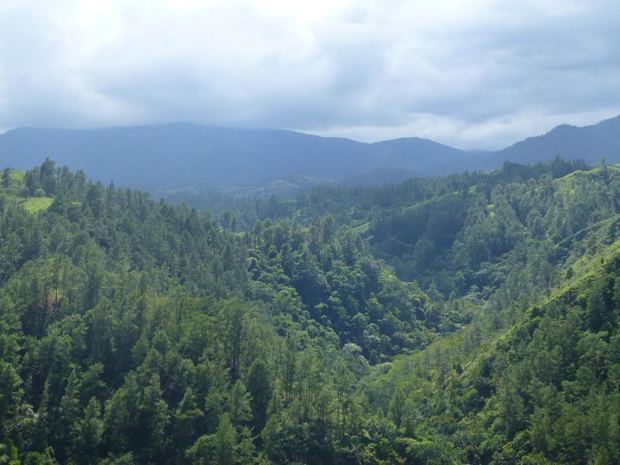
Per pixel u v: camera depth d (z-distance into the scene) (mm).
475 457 134375
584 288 154500
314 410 141125
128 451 125312
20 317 143375
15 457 114188
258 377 144125
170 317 153500
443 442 136125
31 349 135125
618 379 122688
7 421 120750
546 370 135750
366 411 154125
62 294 152125
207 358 144000
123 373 138125
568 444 117312
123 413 126062
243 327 155750
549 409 125812
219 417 127875
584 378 126625
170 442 127375
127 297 152375
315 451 134625
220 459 121562
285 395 146625
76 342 137500
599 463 109500
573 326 141625
